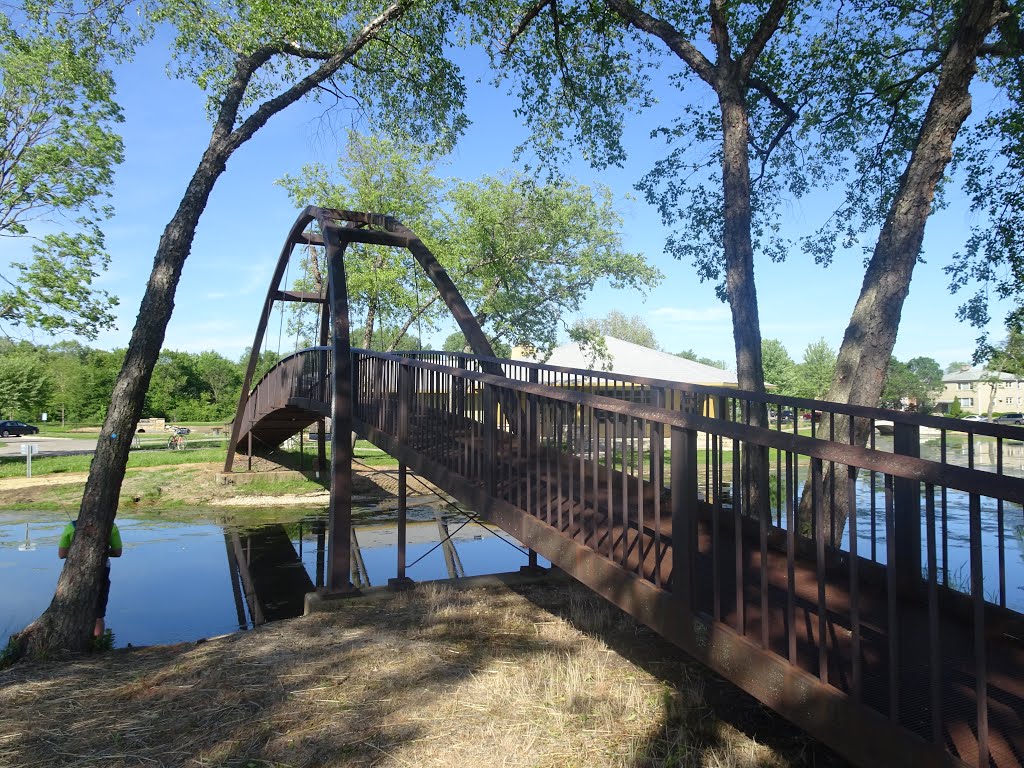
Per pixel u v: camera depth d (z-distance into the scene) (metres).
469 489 5.47
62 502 18.56
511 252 27.31
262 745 3.34
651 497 5.26
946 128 5.83
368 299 26.86
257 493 20.00
